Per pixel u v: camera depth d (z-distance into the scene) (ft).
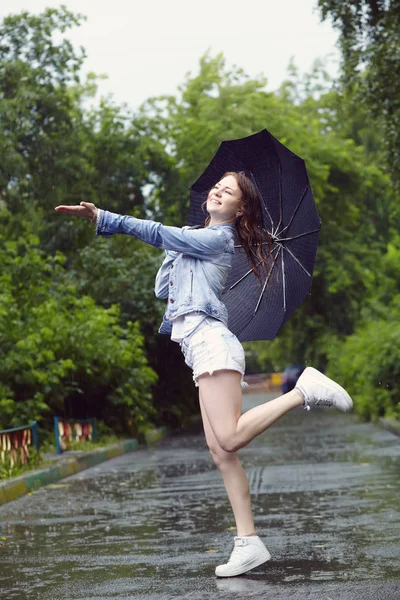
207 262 21.27
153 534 29.09
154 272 100.22
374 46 60.18
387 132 64.13
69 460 57.21
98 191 113.50
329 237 149.38
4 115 98.84
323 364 161.48
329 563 22.34
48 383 65.67
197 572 22.07
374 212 168.35
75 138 105.29
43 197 104.68
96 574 22.61
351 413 129.90
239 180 21.77
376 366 93.30
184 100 141.90
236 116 135.23
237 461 21.44
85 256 98.43
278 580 20.45
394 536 26.04
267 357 219.61
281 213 22.39
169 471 53.42
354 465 49.93
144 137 117.39
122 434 84.07
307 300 159.02
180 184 121.80
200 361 20.70
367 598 18.40
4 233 98.89
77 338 72.13
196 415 132.77
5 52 99.96
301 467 50.60
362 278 148.56
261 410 20.59
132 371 82.79
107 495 42.29
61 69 100.12
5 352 63.57
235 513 21.47
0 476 46.80
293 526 29.12
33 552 26.73
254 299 22.89
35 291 74.84
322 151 144.87
